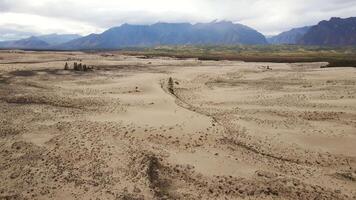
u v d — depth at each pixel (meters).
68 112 35.44
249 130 30.52
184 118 32.84
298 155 25.91
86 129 29.33
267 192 20.00
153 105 38.53
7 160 23.78
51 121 31.86
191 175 21.80
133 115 34.22
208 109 38.38
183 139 27.69
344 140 28.41
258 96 45.50
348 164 24.45
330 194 19.97
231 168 22.98
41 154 24.50
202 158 24.47
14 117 32.91
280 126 31.98
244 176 21.81
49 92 45.06
